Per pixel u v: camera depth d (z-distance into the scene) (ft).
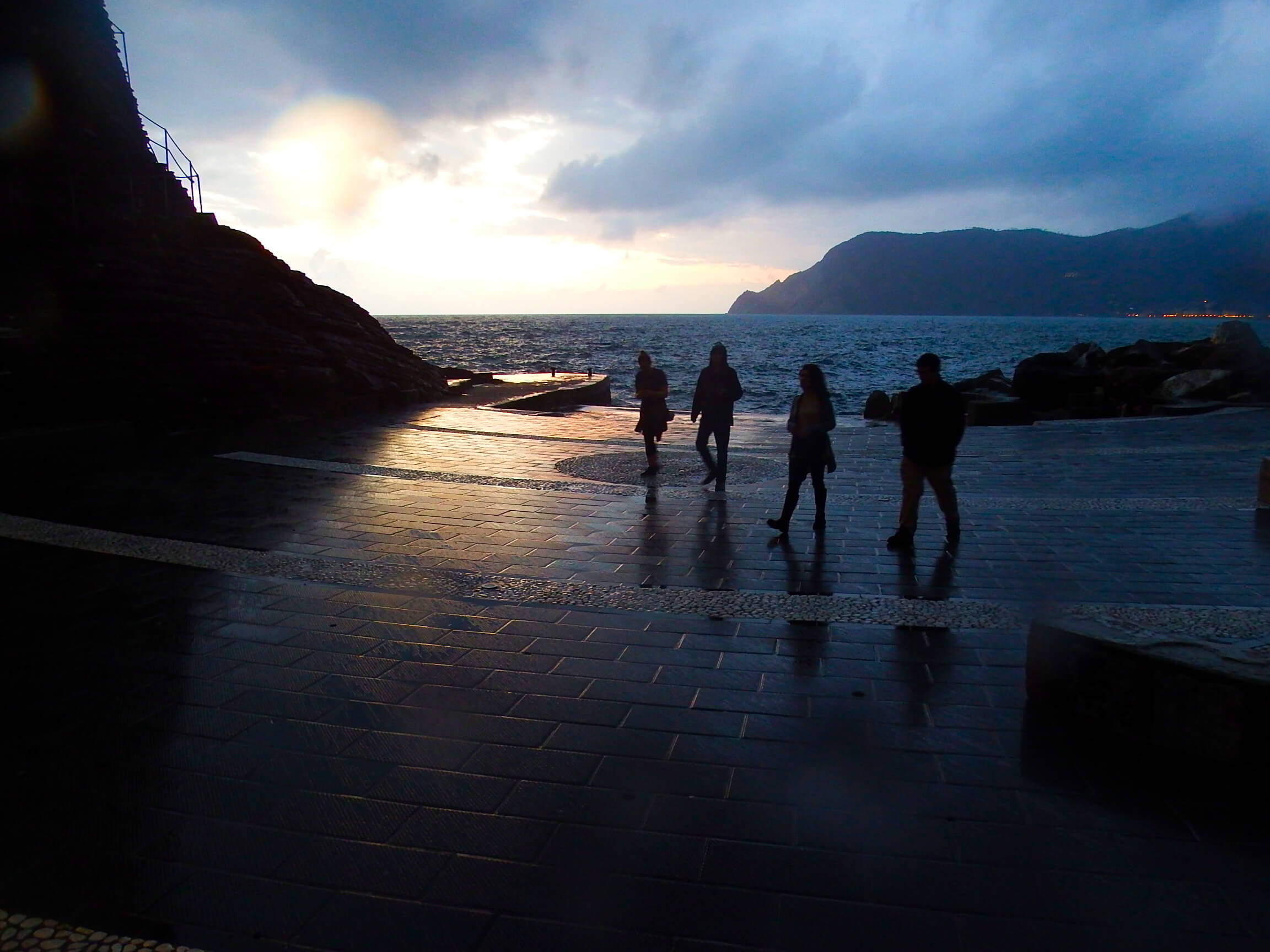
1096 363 94.73
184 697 13.25
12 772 11.01
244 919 8.23
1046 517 26.84
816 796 10.48
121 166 54.80
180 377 47.67
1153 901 8.48
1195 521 26.05
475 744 11.80
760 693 13.51
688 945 7.86
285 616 17.04
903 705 13.09
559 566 20.89
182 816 10.01
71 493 29.37
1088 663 12.42
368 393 62.18
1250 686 10.89
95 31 55.01
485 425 54.39
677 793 10.53
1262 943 7.88
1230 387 75.10
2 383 39.06
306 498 28.91
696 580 19.84
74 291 46.37
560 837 9.59
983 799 10.40
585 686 13.76
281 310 59.88
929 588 19.22
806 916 8.24
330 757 11.41
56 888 8.71
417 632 16.17
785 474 36.06
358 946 7.86
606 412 69.31
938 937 7.96
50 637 15.79
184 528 24.30
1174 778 10.90
